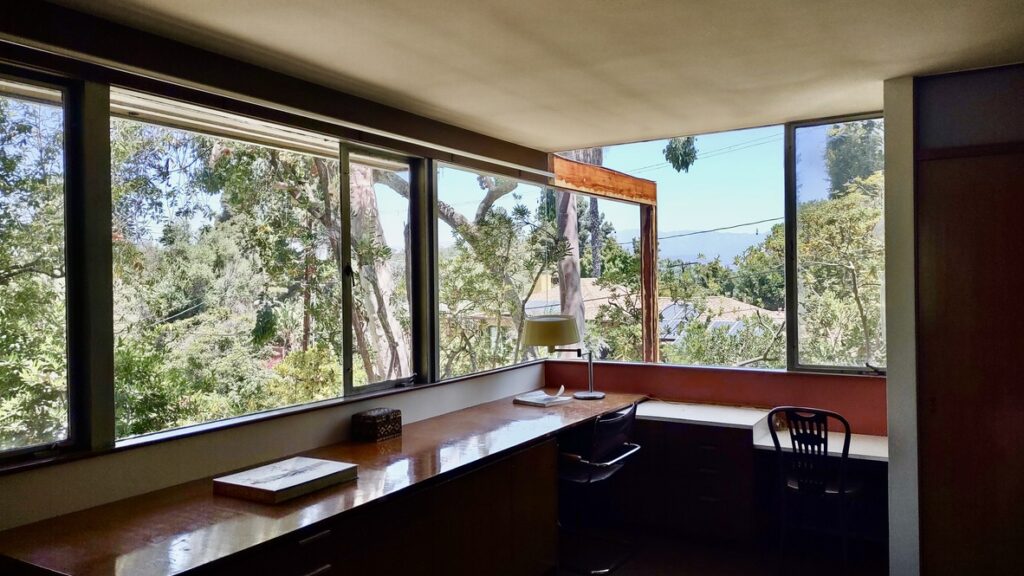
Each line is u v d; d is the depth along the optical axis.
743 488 3.59
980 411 2.90
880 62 2.78
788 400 3.94
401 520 2.37
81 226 2.19
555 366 4.76
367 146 3.34
